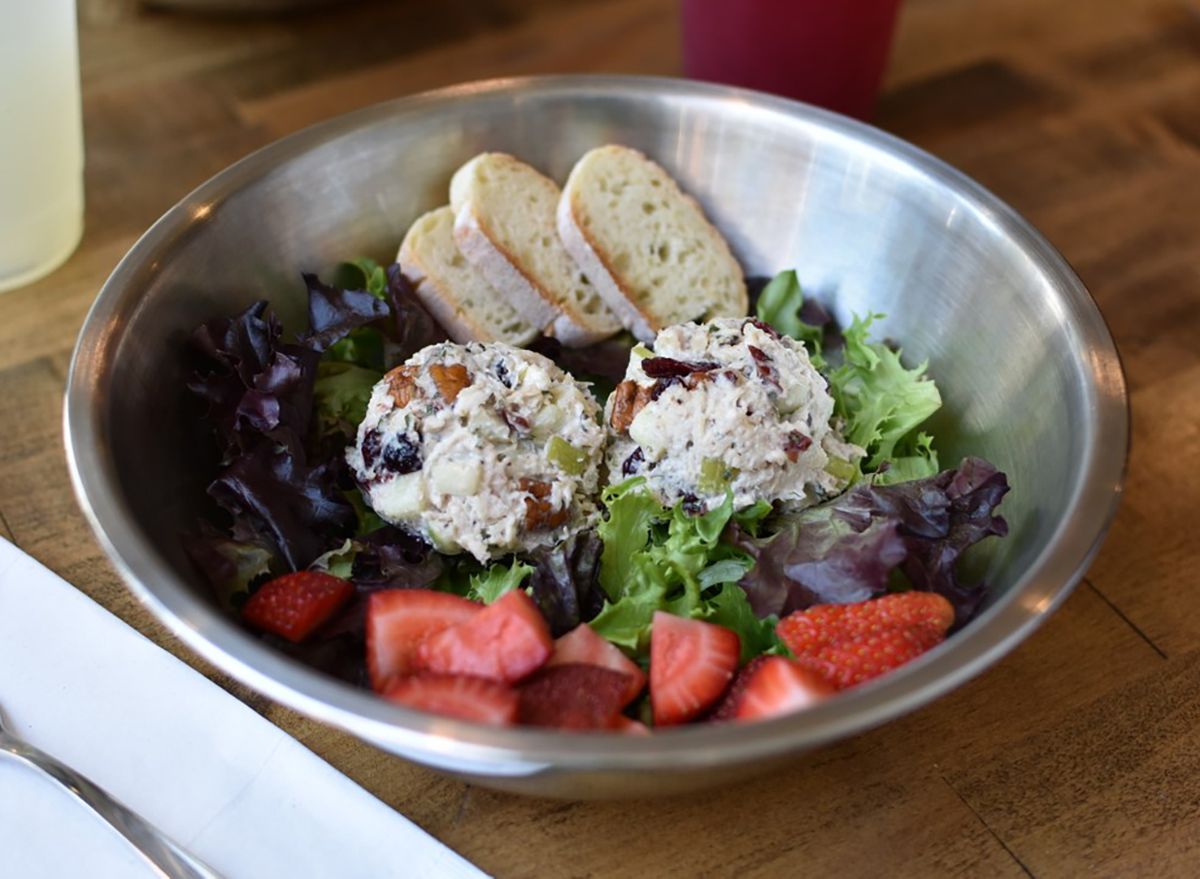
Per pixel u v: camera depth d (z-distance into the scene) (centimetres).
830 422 41
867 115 53
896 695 29
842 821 33
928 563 35
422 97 43
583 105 44
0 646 36
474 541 37
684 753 28
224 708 35
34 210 44
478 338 43
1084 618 38
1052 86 57
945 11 60
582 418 38
